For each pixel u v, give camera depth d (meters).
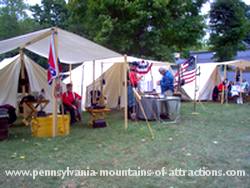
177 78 12.95
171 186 3.66
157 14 14.66
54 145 5.72
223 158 4.88
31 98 8.32
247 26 21.72
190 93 15.27
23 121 8.41
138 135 6.67
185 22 15.60
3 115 6.29
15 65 9.80
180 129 7.39
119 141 6.08
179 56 19.20
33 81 9.95
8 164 4.54
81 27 21.30
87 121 8.80
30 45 8.03
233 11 21.69
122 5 14.29
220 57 22.16
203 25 16.09
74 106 8.47
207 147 5.59
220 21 22.20
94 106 8.14
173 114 8.77
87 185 3.70
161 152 5.24
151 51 15.52
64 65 20.58
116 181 3.83
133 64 9.03
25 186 3.68
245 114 10.14
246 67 15.62
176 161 4.71
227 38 21.78
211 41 22.50
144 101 8.84
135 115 8.91
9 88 9.68
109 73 11.63
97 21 15.15
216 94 15.38
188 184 3.74
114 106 12.07
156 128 7.52
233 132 7.01
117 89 12.07
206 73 15.63
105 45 14.94
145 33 15.00
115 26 14.47
